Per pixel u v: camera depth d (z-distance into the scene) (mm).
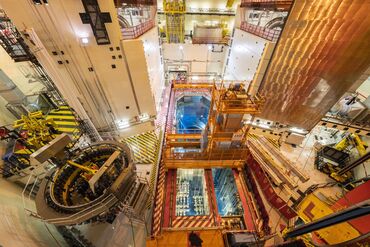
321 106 13391
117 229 10898
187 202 13180
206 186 12109
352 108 13789
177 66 26547
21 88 15289
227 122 10508
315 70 12000
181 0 21703
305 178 11172
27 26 9750
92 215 7750
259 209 10617
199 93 21719
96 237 10547
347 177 13844
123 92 14016
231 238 8695
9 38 11398
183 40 24375
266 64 13531
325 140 17547
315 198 7594
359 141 14008
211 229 9203
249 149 12312
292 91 13750
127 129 16531
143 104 15367
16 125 10906
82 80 12602
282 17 17688
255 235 8680
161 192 11680
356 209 3922
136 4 15688
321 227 5164
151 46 15664
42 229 9102
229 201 13430
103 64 12164
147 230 10406
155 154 15602
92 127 14062
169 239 8828
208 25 25297
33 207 10094
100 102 14102
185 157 12461
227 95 9914
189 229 9188
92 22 10164
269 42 12711
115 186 8125
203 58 25859
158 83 20797
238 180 12383
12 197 9227
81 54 11422
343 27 9789
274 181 11250
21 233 7605
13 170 10477
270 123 16609
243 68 18547
